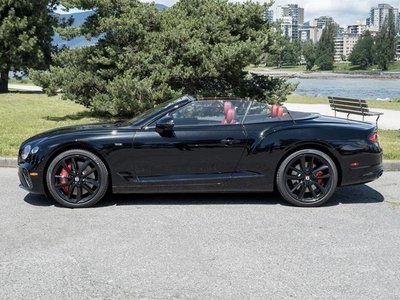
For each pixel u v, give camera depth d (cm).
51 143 588
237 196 652
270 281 382
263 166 598
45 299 350
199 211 582
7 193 672
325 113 1773
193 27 1438
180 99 631
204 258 430
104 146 586
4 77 2783
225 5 1460
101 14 1485
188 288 369
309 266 413
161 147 590
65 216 561
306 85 7450
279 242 473
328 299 351
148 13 1445
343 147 598
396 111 1920
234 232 503
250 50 1338
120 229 512
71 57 1513
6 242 471
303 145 599
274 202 624
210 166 597
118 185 595
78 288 369
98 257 432
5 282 379
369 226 527
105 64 1449
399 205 617
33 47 2723
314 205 604
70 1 1455
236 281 382
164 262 420
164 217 556
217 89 1473
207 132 596
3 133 1137
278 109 630
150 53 1402
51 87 1516
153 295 357
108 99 1388
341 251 449
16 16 2695
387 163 841
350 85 7500
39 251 446
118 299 351
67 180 591
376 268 409
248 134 597
